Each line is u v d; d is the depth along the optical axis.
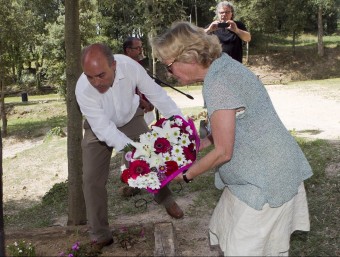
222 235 2.67
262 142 2.41
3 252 3.08
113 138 3.40
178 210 4.41
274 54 34.69
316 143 7.00
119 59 3.59
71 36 4.66
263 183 2.41
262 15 31.83
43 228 4.25
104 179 3.71
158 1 7.30
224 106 2.30
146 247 3.74
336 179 5.18
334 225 4.04
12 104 26.95
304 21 33.41
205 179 5.84
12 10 19.80
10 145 18.66
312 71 32.38
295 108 13.40
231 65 2.38
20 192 10.51
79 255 3.61
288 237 2.54
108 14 29.70
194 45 2.35
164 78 28.42
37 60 35.41
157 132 2.84
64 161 12.38
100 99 3.47
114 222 4.85
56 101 27.77
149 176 2.72
